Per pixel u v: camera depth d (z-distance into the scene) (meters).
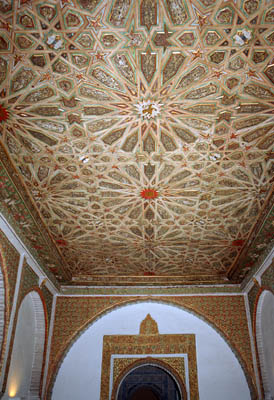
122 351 6.56
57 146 3.64
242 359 6.34
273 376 5.61
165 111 3.26
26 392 5.58
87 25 2.52
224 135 3.53
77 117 3.30
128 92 3.05
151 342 6.63
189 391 6.22
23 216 4.66
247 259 5.98
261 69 2.84
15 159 3.75
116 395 6.21
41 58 2.73
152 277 6.98
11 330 4.52
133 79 2.93
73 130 3.45
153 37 2.61
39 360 5.95
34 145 3.61
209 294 6.96
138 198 4.54
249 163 3.92
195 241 5.60
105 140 3.59
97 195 4.46
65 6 2.39
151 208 4.77
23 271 5.03
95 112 3.26
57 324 6.66
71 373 6.34
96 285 7.07
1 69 2.78
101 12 2.44
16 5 2.36
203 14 2.46
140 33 2.58
